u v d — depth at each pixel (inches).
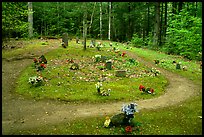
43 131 442.3
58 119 493.7
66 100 589.6
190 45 1138.7
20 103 579.2
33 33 1566.2
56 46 1095.0
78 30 1929.1
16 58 907.4
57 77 722.8
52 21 1861.5
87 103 579.5
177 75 854.5
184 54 1160.2
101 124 468.8
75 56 943.7
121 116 461.7
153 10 1897.1
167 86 735.7
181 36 1195.9
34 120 491.5
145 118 497.7
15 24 1167.0
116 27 1958.7
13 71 788.6
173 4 1569.9
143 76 786.8
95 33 2022.6
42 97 605.6
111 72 799.1
